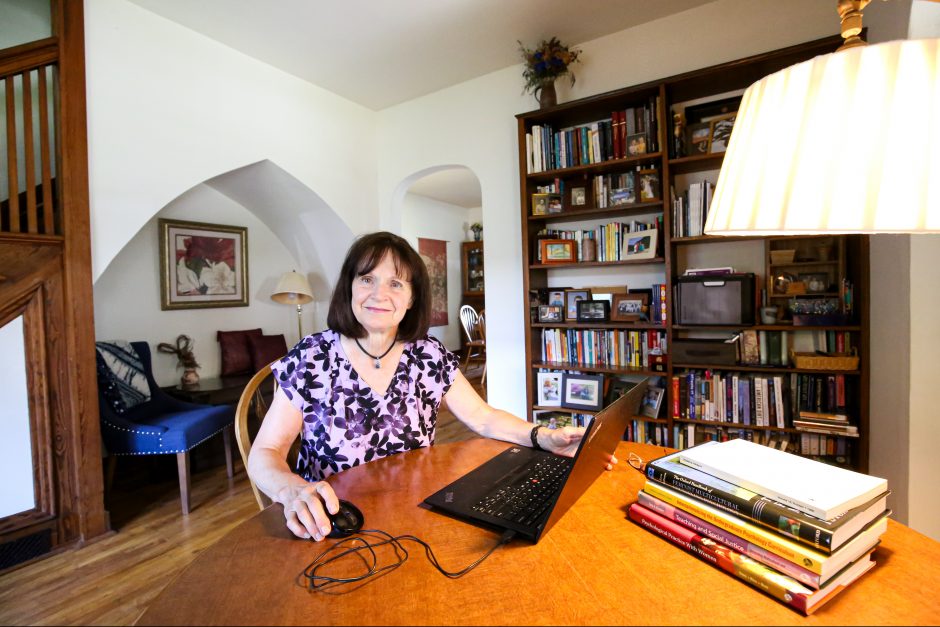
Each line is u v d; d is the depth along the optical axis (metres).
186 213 3.81
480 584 0.67
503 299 3.39
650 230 2.67
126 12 2.51
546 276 3.23
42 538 2.12
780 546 0.65
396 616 0.60
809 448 2.25
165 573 2.00
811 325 2.18
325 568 0.72
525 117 2.90
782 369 2.24
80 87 2.25
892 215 0.55
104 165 2.41
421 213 7.17
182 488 2.57
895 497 1.81
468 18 2.73
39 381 2.10
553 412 3.06
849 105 0.57
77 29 2.24
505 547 0.77
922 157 0.54
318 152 3.61
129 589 1.89
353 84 3.58
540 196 2.98
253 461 1.04
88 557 2.12
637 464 1.13
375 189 4.10
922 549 0.74
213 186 3.87
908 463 1.69
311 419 1.21
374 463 1.15
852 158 0.56
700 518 0.75
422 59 3.20
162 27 2.67
